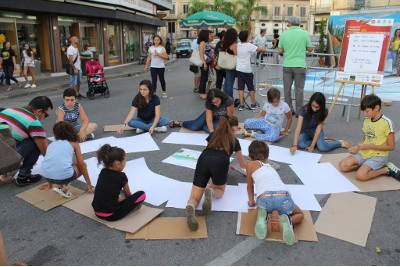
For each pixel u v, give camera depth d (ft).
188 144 16.51
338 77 19.54
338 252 8.57
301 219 9.54
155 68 27.61
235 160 14.44
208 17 41.24
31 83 38.50
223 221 9.98
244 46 22.24
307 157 14.67
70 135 11.16
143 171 13.28
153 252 8.63
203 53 26.14
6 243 9.06
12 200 11.37
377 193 11.50
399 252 8.58
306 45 20.54
